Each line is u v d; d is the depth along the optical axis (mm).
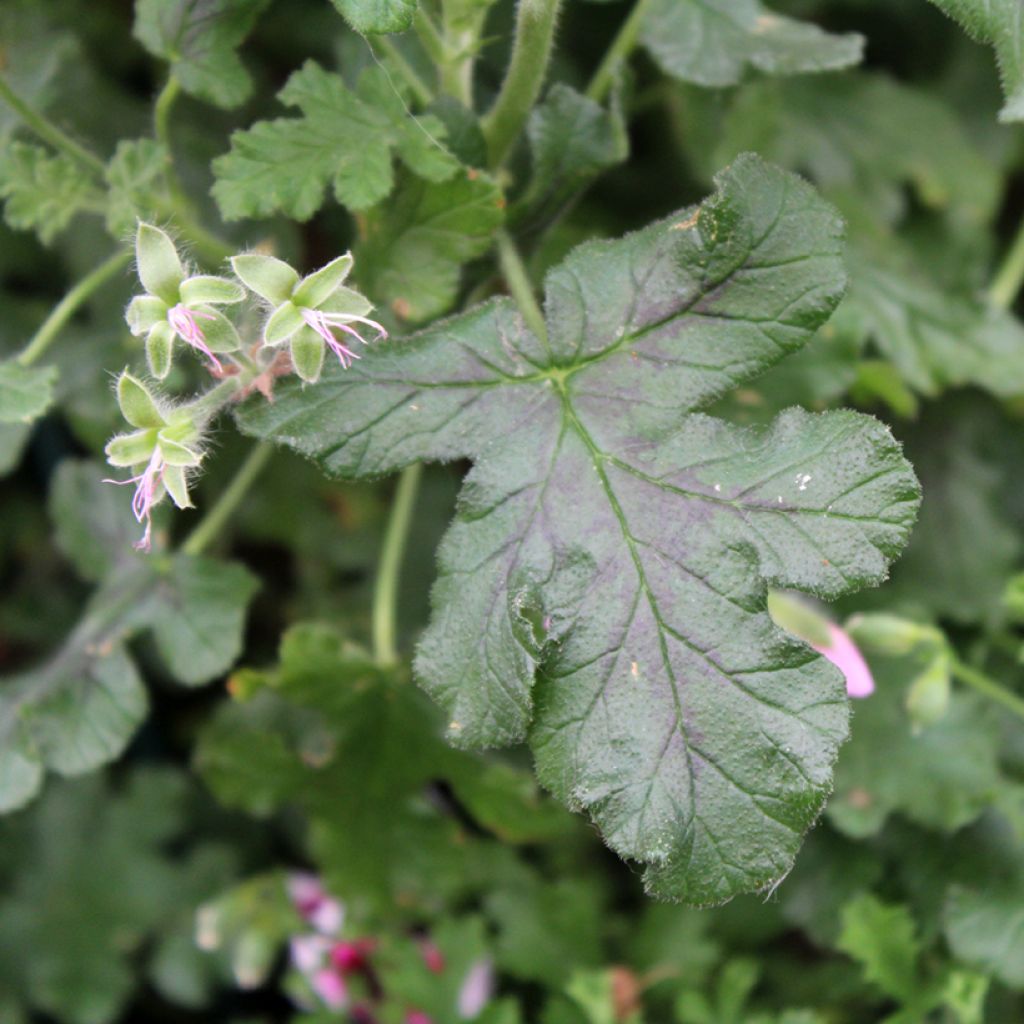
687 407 364
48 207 408
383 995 481
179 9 397
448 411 367
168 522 455
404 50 425
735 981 461
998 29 366
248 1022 513
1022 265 492
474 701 361
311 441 365
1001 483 509
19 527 563
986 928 444
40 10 465
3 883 527
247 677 439
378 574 518
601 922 486
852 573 354
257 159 387
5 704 438
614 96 411
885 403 511
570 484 364
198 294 348
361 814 463
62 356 466
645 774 355
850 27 522
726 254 362
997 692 451
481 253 397
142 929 523
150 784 533
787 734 353
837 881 463
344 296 352
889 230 502
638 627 358
